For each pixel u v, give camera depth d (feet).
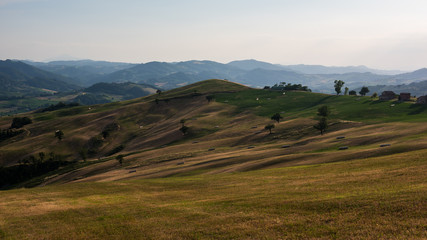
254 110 636.89
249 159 246.06
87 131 620.90
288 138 367.04
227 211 91.45
